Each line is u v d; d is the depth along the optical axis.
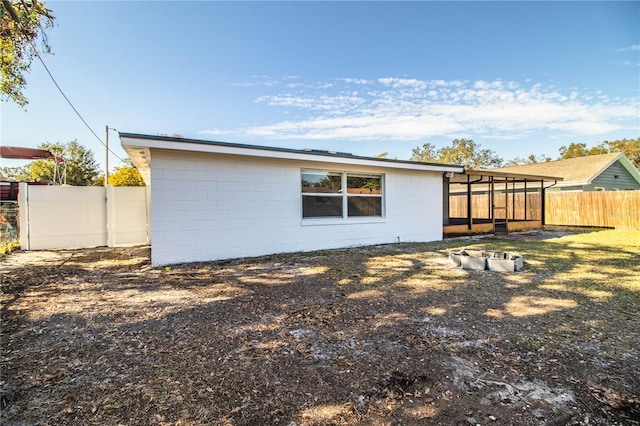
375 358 2.68
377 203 9.60
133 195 9.77
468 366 2.54
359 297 4.38
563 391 2.19
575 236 11.55
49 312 3.82
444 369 2.49
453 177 12.44
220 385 2.28
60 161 14.91
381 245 9.35
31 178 26.22
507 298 4.29
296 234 8.15
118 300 4.28
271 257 7.38
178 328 3.33
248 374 2.43
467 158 36.88
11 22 6.51
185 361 2.63
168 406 2.03
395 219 9.87
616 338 3.04
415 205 10.31
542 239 10.74
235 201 7.27
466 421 1.89
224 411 1.98
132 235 9.78
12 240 8.96
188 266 6.45
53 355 2.73
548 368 2.50
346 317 3.63
